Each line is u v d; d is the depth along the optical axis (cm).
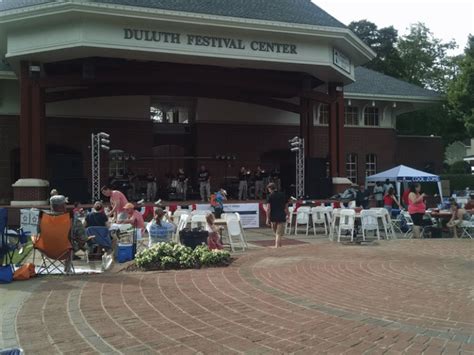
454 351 438
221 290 696
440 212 1619
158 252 931
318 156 2942
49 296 665
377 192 2384
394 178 2361
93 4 1702
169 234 1166
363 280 767
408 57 5297
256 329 507
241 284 739
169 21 1811
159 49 1838
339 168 2370
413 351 439
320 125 2955
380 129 3133
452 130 3847
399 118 4009
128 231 1141
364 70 3338
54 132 2525
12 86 2459
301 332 496
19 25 1816
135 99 2666
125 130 2650
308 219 1706
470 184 3416
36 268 914
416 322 532
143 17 1772
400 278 782
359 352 438
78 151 2566
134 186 2488
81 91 2336
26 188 1903
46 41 1802
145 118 2688
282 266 901
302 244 1377
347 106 3083
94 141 2106
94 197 2075
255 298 646
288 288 709
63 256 865
